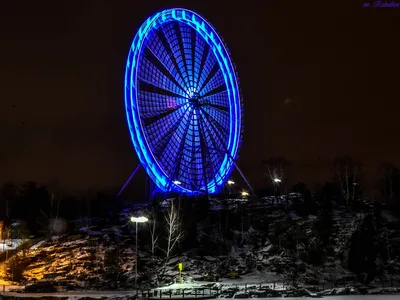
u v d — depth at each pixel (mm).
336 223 109250
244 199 132625
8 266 96312
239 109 127000
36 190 132500
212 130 121500
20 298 71312
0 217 129250
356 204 122688
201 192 118938
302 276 91062
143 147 104375
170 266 94000
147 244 101500
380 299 70875
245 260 97562
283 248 101938
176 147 113375
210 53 124500
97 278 88250
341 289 78125
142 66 106062
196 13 120062
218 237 107375
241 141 127062
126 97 103562
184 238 101688
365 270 94312
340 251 99000
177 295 73312
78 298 71250
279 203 125812
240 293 73438
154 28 108688
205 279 87188
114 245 100500
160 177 108688
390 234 106562
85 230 110250
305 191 131875
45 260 97188
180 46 116688
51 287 83062
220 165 125375
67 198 138125
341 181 140375
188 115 116562
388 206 124562
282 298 72438
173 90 113875
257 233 108938
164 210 107875
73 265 93125
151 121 107875
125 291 80750
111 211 128250
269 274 91438
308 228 106375
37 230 121875
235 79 127438
